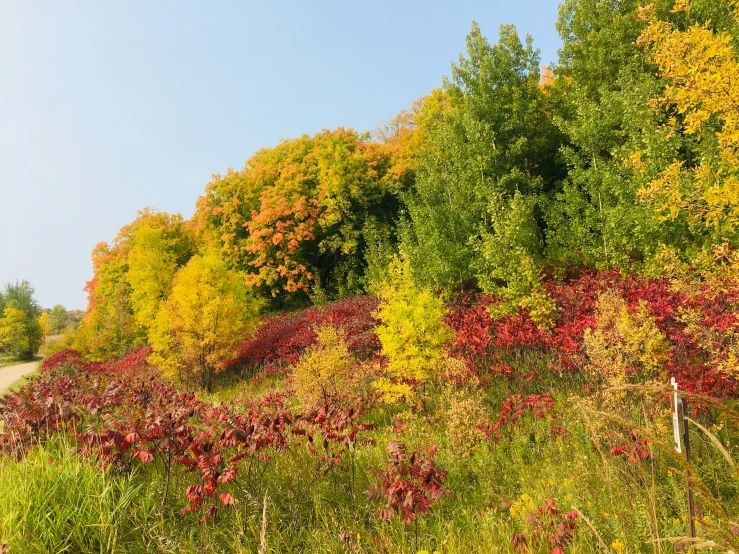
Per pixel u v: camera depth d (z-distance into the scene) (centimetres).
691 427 511
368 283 2461
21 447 498
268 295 3033
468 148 1792
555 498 419
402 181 3091
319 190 3092
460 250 1612
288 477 488
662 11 1770
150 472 492
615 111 1394
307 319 1980
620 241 1258
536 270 1111
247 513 414
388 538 372
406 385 800
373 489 362
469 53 2148
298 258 2962
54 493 376
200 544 374
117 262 3884
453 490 493
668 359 595
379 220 3100
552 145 2197
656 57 689
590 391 701
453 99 2198
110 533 352
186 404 688
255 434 452
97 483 399
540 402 678
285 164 3366
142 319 2058
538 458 562
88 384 837
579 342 817
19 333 6438
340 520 422
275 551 366
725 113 641
